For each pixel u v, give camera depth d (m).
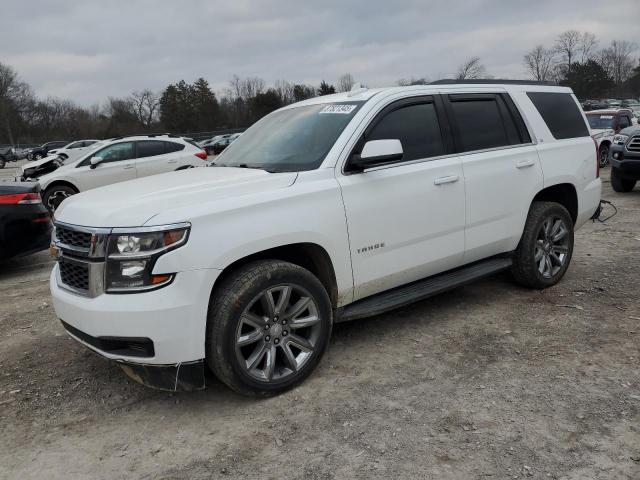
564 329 4.29
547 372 3.61
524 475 2.61
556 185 5.27
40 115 91.31
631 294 5.00
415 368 3.76
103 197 3.44
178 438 3.08
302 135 4.12
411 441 2.92
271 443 2.98
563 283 5.43
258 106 79.56
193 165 13.38
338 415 3.21
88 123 91.56
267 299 3.31
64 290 3.34
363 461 2.78
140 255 2.96
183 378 3.11
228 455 2.90
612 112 17.56
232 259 3.15
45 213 7.08
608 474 2.60
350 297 3.84
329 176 3.69
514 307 4.82
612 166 11.28
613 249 6.67
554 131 5.25
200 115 85.31
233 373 3.22
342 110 4.13
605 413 3.10
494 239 4.68
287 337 3.46
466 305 4.93
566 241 5.31
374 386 3.54
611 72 87.38
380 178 3.88
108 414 3.37
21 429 3.23
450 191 4.27
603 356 3.80
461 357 3.90
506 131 4.85
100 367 4.00
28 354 4.30
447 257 4.36
